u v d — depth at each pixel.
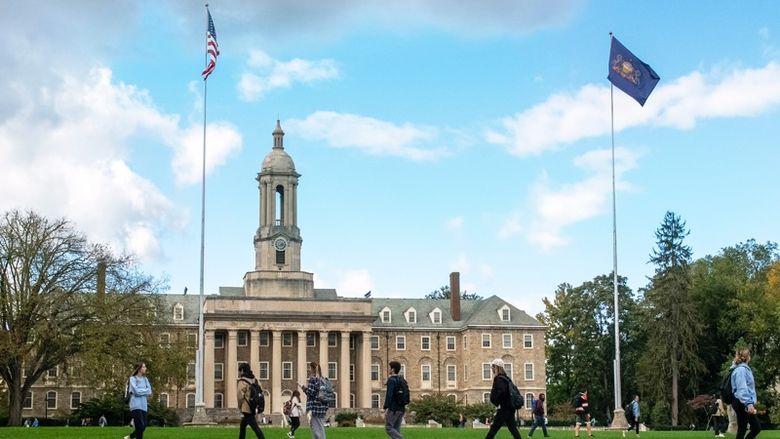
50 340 87.56
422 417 143.12
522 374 152.50
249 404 34.31
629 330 147.75
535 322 154.38
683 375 124.38
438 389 155.38
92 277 90.50
